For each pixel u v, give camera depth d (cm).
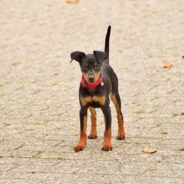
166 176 931
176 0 2169
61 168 977
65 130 1160
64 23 1953
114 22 1930
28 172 965
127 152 1038
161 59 1581
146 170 957
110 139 1052
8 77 1510
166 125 1164
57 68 1565
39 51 1705
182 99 1306
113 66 1539
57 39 1797
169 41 1725
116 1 2194
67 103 1312
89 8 2112
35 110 1278
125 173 948
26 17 2044
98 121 1208
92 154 1035
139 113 1236
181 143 1072
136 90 1373
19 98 1358
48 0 2261
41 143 1097
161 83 1413
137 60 1581
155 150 1034
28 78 1497
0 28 1936
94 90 1034
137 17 1975
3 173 963
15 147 1080
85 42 1742
